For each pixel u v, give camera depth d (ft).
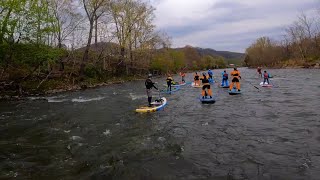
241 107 58.80
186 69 359.25
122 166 28.04
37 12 91.66
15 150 34.81
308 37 278.87
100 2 134.21
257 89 92.89
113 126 46.06
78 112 61.36
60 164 29.43
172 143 34.96
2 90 92.27
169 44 272.72
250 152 30.42
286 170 25.39
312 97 67.56
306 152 29.55
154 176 25.48
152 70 240.32
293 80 122.01
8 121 53.01
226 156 29.60
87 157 31.19
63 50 124.77
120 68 183.01
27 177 26.37
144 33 185.47
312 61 254.68
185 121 47.75
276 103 61.46
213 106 62.23
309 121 42.68
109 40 154.71
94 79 142.31
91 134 41.27
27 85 101.09
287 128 39.34
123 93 99.35
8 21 85.30
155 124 46.32
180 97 82.84
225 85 107.14
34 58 95.71
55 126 47.75
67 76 127.34
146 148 33.40
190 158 29.45
